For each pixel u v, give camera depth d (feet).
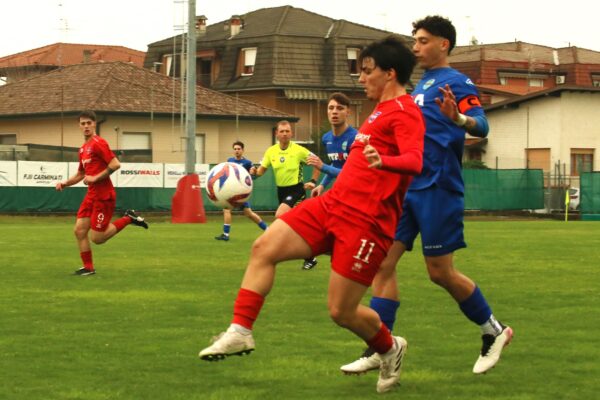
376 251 34.65
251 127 302.25
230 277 78.79
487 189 251.80
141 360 44.16
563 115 306.55
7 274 80.79
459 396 37.70
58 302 63.21
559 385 39.70
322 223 34.68
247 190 99.45
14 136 291.58
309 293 68.28
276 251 34.40
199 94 302.86
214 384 39.55
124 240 124.57
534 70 398.83
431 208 40.78
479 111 41.63
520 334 51.72
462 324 54.65
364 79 35.91
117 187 215.10
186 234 139.33
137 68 306.96
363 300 65.26
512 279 78.79
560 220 228.02
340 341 49.03
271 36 347.36
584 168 309.42
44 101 287.48
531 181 254.88
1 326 53.47
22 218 200.85
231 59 357.00
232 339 33.76
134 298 65.31
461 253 106.11
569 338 50.55
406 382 40.09
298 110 347.77
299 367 42.83
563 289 71.92
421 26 42.98
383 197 34.47
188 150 185.78
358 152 35.24
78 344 48.01
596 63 411.95
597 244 121.90
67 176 210.59
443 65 43.24
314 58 348.38
